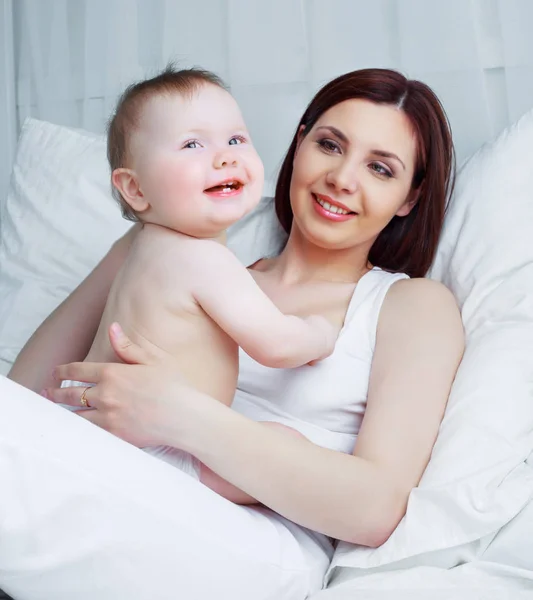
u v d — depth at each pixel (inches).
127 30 80.0
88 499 34.9
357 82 55.3
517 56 65.9
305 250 58.4
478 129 67.6
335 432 50.2
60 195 69.7
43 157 71.9
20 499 34.0
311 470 41.6
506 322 50.9
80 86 84.9
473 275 55.1
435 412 46.6
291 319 43.7
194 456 43.0
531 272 52.5
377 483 42.7
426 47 68.1
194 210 42.3
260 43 74.5
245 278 42.5
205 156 42.0
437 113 56.5
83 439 36.1
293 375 50.8
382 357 49.3
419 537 41.3
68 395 43.3
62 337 53.9
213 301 41.9
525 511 41.5
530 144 57.0
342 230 54.9
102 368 42.7
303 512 41.8
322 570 43.4
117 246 56.4
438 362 48.4
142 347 42.9
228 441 40.8
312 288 56.6
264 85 75.0
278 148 75.4
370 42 71.6
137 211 44.8
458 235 57.4
